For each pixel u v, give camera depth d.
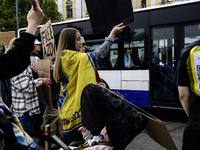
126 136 1.52
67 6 27.08
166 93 5.17
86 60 1.82
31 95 2.79
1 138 1.05
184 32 4.94
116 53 5.81
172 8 5.06
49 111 3.11
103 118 1.72
